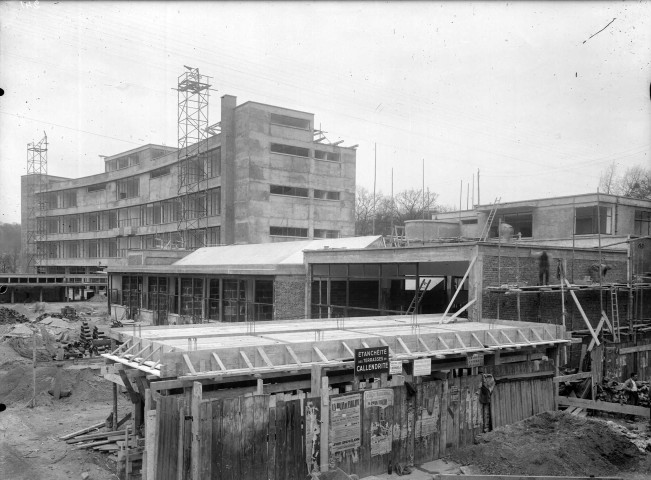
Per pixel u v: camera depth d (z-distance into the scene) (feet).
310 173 184.85
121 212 239.50
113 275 159.43
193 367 34.50
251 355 37.47
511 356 51.70
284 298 89.25
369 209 279.28
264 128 174.50
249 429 34.12
